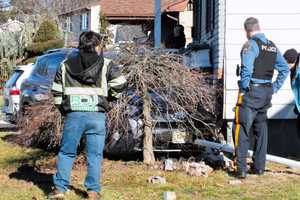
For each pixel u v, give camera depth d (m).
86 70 7.73
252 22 9.52
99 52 8.02
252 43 9.38
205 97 10.43
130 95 10.15
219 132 11.72
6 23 54.16
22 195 8.38
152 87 10.26
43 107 10.81
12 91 16.09
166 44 26.39
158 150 10.70
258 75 9.43
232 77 12.21
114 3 33.50
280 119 12.36
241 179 9.46
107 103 8.01
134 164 10.62
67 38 45.62
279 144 12.38
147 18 32.25
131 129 10.38
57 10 52.19
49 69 13.60
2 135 15.52
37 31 41.72
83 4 51.38
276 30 12.39
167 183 9.15
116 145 10.57
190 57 13.85
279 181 9.40
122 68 10.10
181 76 10.20
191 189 8.80
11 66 41.09
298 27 12.38
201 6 18.06
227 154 11.18
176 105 10.20
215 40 13.68
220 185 9.03
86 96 7.82
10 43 42.59
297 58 10.35
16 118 14.71
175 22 30.50
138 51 10.31
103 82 7.87
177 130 10.55
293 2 12.34
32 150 12.41
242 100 9.45
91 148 7.94
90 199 7.96
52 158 11.44
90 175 7.95
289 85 12.28
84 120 7.82
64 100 7.86
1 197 8.28
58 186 8.05
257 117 9.72
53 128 10.74
